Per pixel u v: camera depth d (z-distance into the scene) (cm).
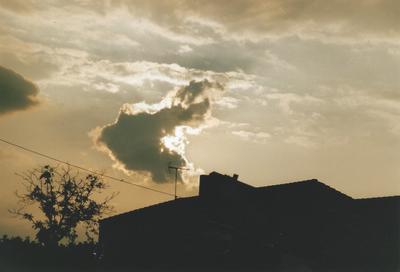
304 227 3047
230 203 3050
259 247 2862
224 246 2866
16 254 2666
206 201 3055
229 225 2931
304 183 3148
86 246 2833
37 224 3675
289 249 2956
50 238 3666
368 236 2962
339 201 3106
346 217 3045
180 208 3111
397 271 2819
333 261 2944
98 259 2852
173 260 2970
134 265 2977
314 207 3088
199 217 2991
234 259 2822
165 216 3152
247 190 3180
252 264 2814
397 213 2928
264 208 3158
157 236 3128
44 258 2703
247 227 3005
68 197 3781
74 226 3747
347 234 3002
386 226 2938
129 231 3288
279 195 3180
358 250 2948
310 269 2906
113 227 3394
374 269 2869
